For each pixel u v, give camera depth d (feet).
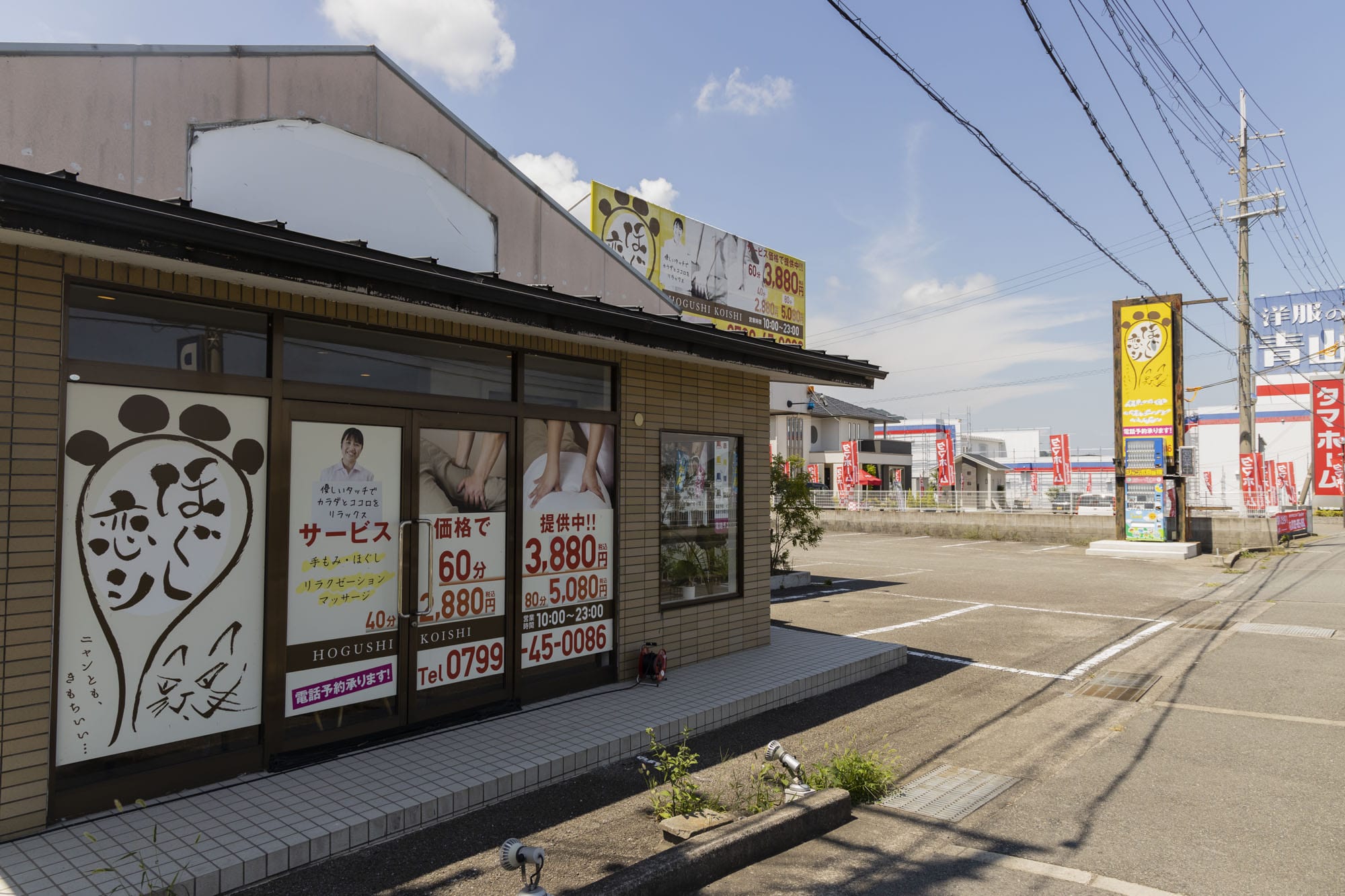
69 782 12.83
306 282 13.69
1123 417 69.51
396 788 14.38
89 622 13.07
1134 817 14.88
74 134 13.64
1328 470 104.01
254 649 15.16
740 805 14.99
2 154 12.87
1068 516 82.69
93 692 13.10
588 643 21.90
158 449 13.99
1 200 10.09
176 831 12.48
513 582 19.90
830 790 14.94
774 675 23.38
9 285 12.31
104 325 13.50
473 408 19.20
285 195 16.53
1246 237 78.43
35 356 12.51
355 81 17.92
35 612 12.38
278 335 15.55
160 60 14.76
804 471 51.29
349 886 11.72
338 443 16.56
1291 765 17.81
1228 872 12.59
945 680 25.43
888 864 12.91
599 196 43.27
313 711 15.96
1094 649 30.48
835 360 26.91
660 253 47.19
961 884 12.19
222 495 14.79
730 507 26.96
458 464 18.89
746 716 20.98
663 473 24.41
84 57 13.79
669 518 24.53
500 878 12.07
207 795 13.92
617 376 22.98
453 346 19.03
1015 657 28.84
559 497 21.33
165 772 13.87
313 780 14.69
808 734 19.81
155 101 14.66
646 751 17.99
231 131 15.71
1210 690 24.54
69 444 12.95
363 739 16.74
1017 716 21.63
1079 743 19.34
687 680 22.80
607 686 22.04
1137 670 27.04
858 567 60.08
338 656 16.40
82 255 12.86
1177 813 15.06
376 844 13.12
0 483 12.11
